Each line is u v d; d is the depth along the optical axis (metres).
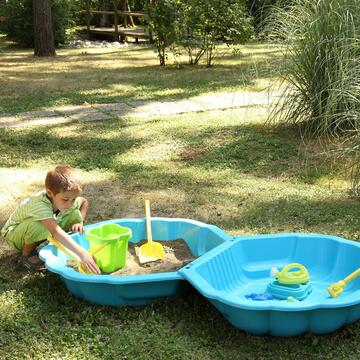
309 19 6.19
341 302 3.01
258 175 5.40
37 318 3.29
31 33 15.63
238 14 11.26
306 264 3.73
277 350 3.06
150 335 3.13
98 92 8.86
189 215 4.59
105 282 3.25
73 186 3.66
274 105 7.30
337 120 5.59
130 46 16.06
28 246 3.82
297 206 4.69
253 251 3.74
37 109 7.79
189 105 7.88
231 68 11.09
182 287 3.42
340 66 5.55
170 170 5.49
